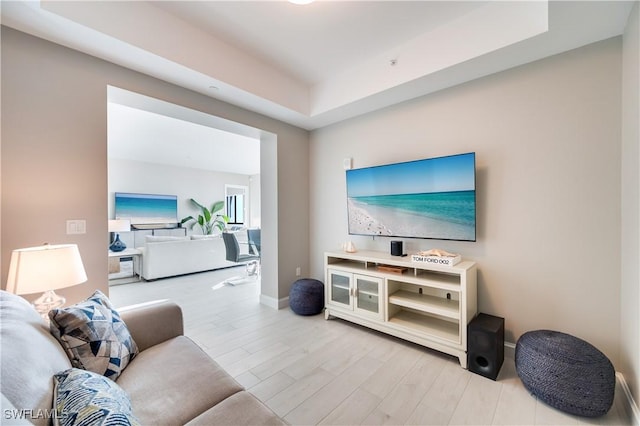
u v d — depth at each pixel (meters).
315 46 2.50
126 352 1.45
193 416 1.10
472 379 1.98
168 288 4.41
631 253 1.64
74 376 0.95
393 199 2.87
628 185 1.70
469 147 2.48
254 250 5.50
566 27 1.76
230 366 2.16
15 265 1.46
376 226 3.03
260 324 2.98
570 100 2.02
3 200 1.71
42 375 0.92
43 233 1.83
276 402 1.76
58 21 1.67
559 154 2.07
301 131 3.76
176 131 4.74
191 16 2.12
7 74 1.73
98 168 2.05
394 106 2.96
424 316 2.70
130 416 0.84
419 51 2.37
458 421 1.59
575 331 2.02
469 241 2.39
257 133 3.36
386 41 2.43
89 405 0.78
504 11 1.96
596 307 1.94
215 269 5.82
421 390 1.87
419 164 2.66
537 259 2.17
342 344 2.52
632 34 1.62
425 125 2.74
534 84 2.16
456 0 1.97
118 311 1.69
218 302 3.72
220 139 5.27
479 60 2.13
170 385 1.27
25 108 1.78
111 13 1.82
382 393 1.84
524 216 2.22
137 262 5.16
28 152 1.79
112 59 2.08
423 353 2.35
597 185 1.93
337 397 1.80
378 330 2.75
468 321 2.17
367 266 2.85
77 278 1.62
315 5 1.99
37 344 1.03
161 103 2.44
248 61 2.63
